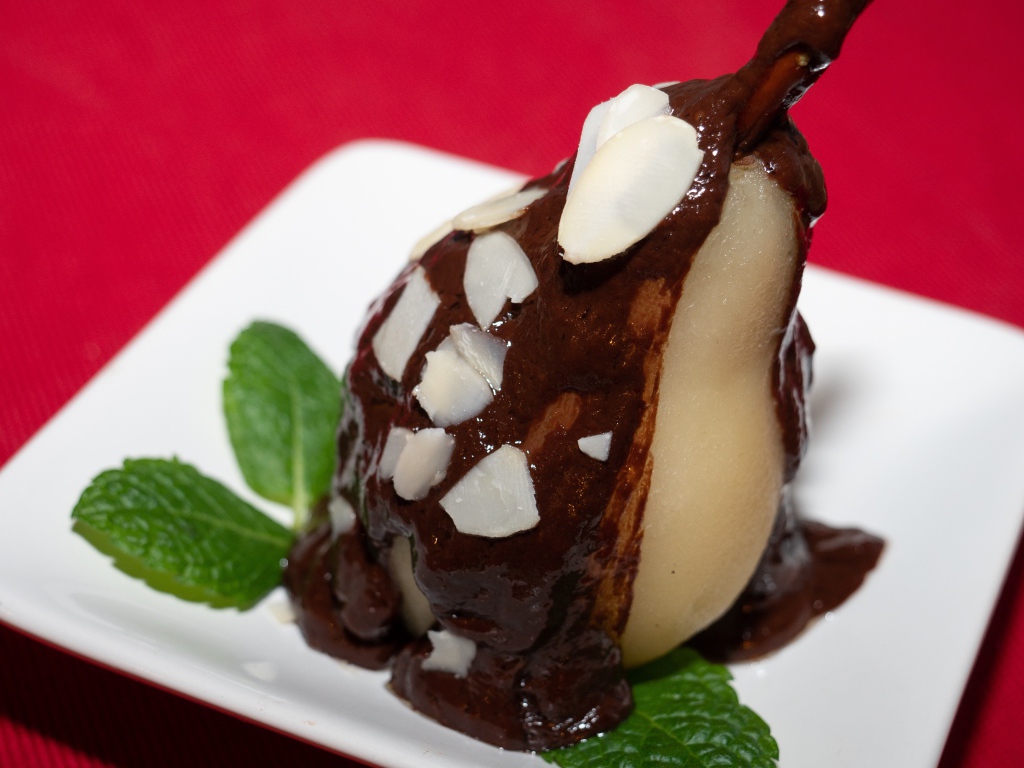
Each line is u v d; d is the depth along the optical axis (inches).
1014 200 14.9
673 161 8.7
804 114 15.8
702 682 10.1
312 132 15.6
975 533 10.7
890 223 14.6
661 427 9.2
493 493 9.1
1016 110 16.0
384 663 10.2
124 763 10.2
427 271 9.6
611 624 9.7
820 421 11.7
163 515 10.3
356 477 9.9
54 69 16.0
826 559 10.9
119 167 14.9
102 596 9.9
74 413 10.9
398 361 9.5
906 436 11.5
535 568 9.2
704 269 8.9
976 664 11.2
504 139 15.6
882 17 17.4
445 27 17.3
